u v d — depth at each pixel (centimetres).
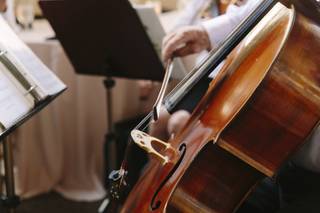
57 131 240
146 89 251
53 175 247
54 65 226
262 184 139
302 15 116
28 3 292
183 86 140
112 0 171
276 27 125
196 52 156
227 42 133
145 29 175
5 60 135
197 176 120
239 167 120
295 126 117
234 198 123
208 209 122
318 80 116
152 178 134
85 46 193
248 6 150
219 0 180
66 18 185
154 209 122
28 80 136
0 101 130
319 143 126
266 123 116
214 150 119
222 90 130
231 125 116
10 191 159
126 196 146
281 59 114
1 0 202
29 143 239
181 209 121
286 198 132
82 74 208
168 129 167
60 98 234
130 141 148
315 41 116
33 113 135
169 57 155
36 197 243
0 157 229
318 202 124
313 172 130
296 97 115
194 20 186
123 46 184
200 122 130
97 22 181
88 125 242
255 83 117
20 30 257
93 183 245
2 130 128
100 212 196
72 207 233
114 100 243
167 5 312
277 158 119
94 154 247
